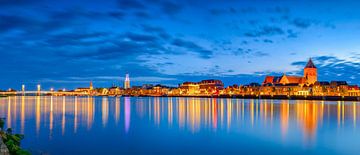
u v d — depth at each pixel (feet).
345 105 630.74
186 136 172.04
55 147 137.28
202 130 197.77
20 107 455.22
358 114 344.69
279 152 131.03
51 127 202.80
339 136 171.12
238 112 378.12
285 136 171.32
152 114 340.18
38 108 428.97
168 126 218.18
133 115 322.14
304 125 225.56
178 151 132.87
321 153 128.88
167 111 399.24
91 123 232.12
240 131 191.93
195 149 137.18
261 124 233.55
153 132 187.01
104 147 139.44
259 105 611.47
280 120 266.77
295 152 130.72
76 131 186.29
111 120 260.21
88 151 131.03
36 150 130.72
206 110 424.05
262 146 143.02
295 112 379.55
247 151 133.08
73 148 136.36
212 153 129.59
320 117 301.22
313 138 164.76
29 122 232.53
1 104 563.89
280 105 614.34
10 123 224.33
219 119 277.03
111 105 574.56
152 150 134.62
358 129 201.16
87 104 604.90
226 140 158.71
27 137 160.66
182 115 326.44
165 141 155.02
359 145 144.46
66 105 540.93
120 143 149.48
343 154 127.03
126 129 200.23
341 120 266.98
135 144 147.95
